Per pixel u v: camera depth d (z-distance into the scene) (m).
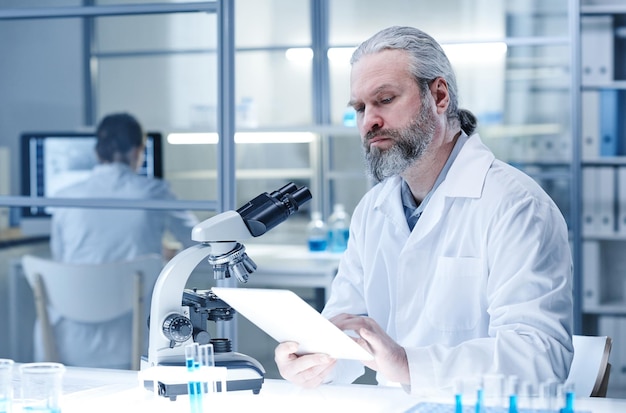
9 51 4.72
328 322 1.15
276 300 1.15
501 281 1.43
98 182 3.44
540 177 4.00
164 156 4.59
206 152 4.55
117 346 3.13
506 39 3.93
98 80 4.76
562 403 1.01
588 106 3.75
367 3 4.36
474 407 1.13
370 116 1.50
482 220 1.52
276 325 1.27
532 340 1.32
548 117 4.08
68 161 3.83
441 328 1.56
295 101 4.50
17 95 4.74
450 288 1.54
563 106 4.06
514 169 1.57
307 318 1.16
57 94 4.70
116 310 3.08
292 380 1.33
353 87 1.53
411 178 1.62
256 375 1.28
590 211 3.75
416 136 1.50
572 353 1.38
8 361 1.14
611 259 3.86
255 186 4.48
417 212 1.64
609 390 3.68
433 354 1.30
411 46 1.50
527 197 1.48
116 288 3.06
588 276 3.73
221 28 2.44
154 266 3.10
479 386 1.03
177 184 4.58
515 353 1.29
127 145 3.45
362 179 4.32
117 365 3.14
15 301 3.96
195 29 4.68
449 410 1.16
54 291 3.06
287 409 1.19
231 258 1.29
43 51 4.71
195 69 4.67
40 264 3.06
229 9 2.44
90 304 3.05
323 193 4.37
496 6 4.20
